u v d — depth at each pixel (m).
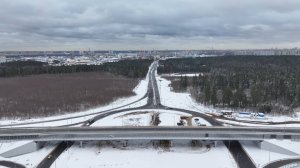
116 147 112.25
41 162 99.75
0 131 115.62
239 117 154.62
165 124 140.62
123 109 173.62
